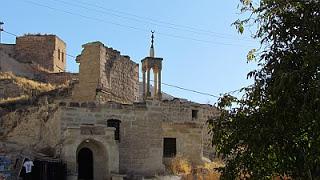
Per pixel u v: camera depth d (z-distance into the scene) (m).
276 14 13.55
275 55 13.44
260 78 13.77
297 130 12.93
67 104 38.28
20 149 33.75
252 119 13.65
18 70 66.56
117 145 37.25
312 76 12.48
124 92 54.62
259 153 13.58
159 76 52.38
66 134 35.69
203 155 46.44
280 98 12.80
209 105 49.22
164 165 40.81
